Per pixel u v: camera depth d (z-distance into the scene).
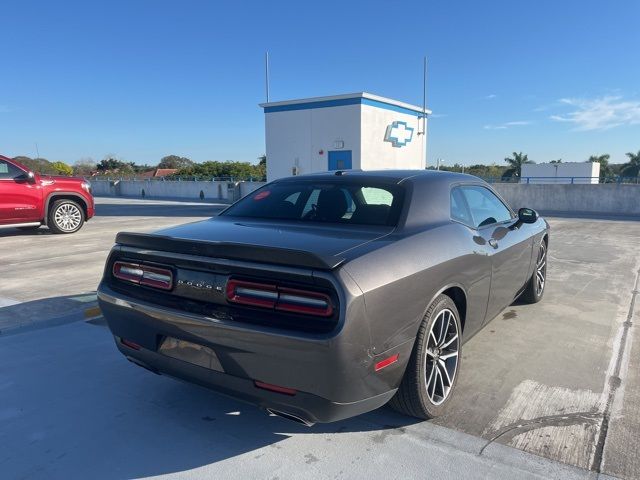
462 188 3.67
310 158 20.31
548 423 2.84
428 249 2.75
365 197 3.18
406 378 2.67
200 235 2.77
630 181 20.36
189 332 2.42
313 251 2.36
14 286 6.09
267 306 2.25
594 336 4.28
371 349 2.27
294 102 20.41
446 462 2.49
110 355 3.91
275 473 2.42
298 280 2.22
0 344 4.14
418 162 22.81
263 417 2.96
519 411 2.98
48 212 10.95
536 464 2.46
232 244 2.33
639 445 2.62
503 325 4.58
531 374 3.50
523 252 4.36
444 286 2.83
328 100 19.48
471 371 3.56
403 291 2.46
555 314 4.91
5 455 2.59
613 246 9.42
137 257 2.77
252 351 2.24
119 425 2.88
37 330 4.49
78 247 9.28
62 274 6.81
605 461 2.48
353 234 2.75
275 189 3.67
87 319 4.84
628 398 3.14
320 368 2.14
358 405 2.33
